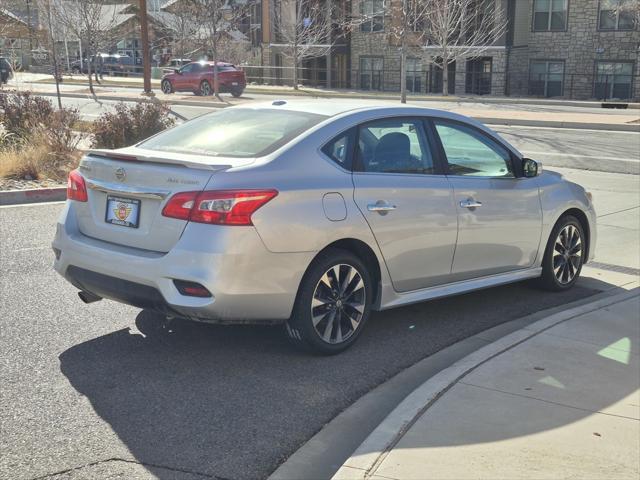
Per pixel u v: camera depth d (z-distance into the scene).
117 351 5.01
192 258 4.36
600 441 3.80
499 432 3.86
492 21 38.72
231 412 4.20
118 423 4.02
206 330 5.46
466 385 4.46
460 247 5.64
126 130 13.82
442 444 3.71
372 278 5.24
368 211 4.96
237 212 4.37
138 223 4.68
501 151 6.10
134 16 52.91
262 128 5.13
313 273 4.74
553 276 6.58
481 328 5.78
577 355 5.02
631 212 10.32
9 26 31.17
